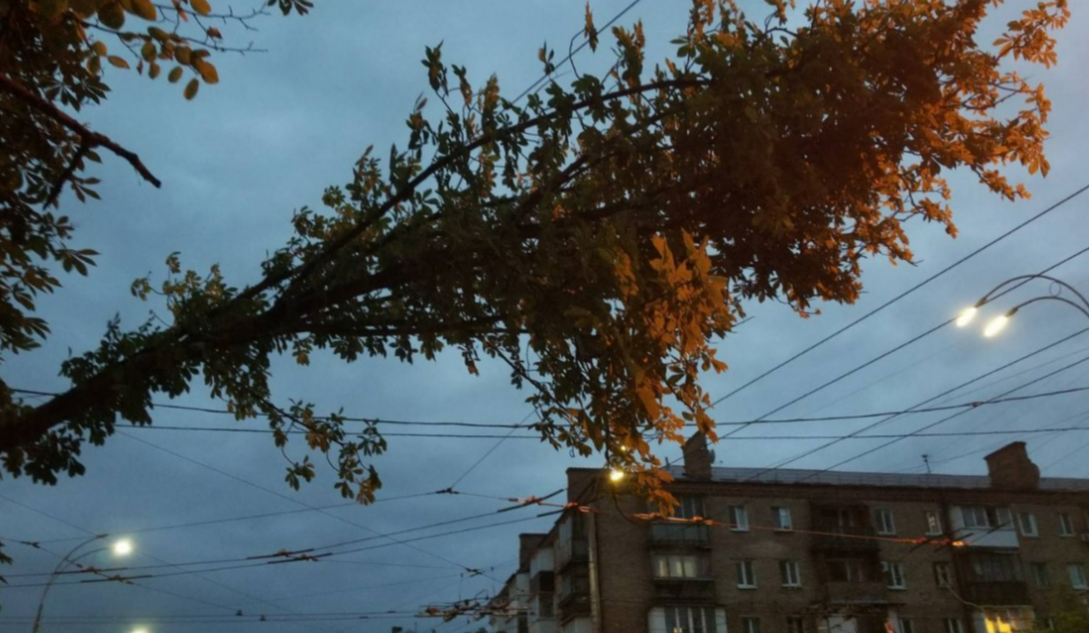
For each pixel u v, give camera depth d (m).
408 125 6.95
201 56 5.03
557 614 41.78
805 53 6.58
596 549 37.12
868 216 7.94
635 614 36.50
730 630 37.16
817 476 42.75
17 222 6.76
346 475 8.74
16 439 6.29
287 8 5.75
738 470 41.88
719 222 7.08
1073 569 42.16
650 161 6.76
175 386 6.71
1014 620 40.09
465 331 6.84
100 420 6.67
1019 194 7.60
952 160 7.18
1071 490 43.88
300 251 7.93
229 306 7.03
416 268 6.70
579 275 6.14
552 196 6.49
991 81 7.48
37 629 22.19
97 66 5.55
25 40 6.05
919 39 6.67
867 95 6.45
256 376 7.78
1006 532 41.81
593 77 6.63
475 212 6.44
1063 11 7.32
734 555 38.59
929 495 42.19
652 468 7.34
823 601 38.38
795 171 6.70
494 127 6.71
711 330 6.33
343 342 7.90
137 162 4.82
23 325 6.71
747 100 6.22
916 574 40.44
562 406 6.97
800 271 7.59
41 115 6.54
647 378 6.08
